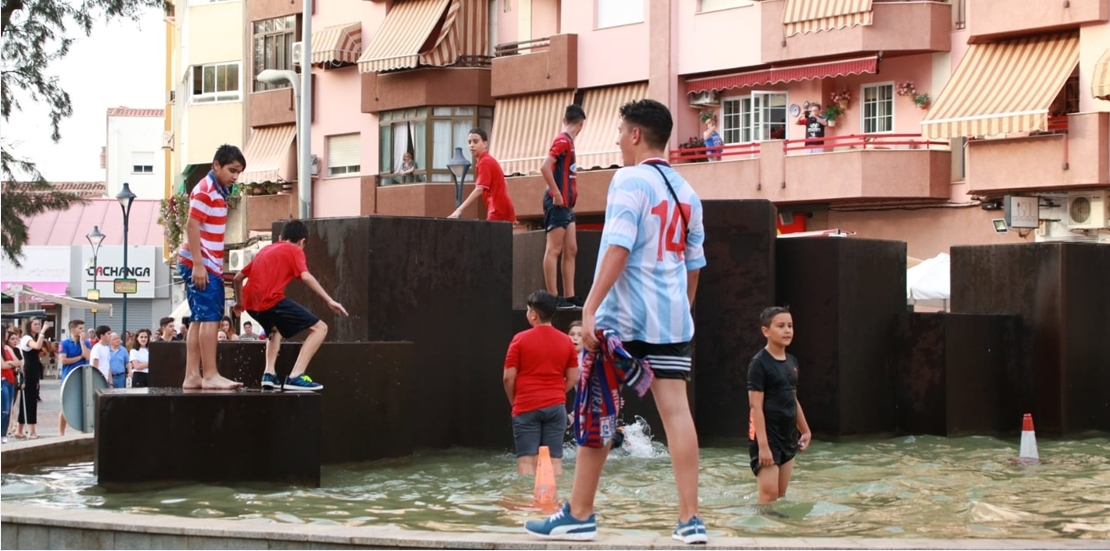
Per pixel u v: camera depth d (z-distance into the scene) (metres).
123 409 11.09
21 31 28.28
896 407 16.95
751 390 10.49
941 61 29.83
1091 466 13.48
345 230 14.48
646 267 7.24
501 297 15.09
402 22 38.69
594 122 34.69
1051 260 17.22
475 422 14.81
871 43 29.56
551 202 15.01
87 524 8.06
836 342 16.27
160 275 62.91
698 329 16.08
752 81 31.95
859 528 9.27
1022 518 9.81
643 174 7.31
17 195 29.14
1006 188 27.64
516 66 36.22
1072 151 26.61
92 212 67.38
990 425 17.16
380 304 14.33
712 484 11.78
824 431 16.28
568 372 12.63
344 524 9.24
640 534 8.61
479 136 15.54
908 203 30.06
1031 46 27.66
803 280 16.45
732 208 16.06
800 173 30.50
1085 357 17.34
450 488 11.52
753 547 7.07
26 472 12.48
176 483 11.22
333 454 12.98
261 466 11.38
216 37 46.06
